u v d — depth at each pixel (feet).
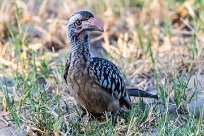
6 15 53.36
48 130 34.40
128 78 43.34
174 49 48.55
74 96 35.70
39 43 50.11
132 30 52.26
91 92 34.91
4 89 38.47
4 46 48.47
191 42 47.83
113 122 35.99
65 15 55.42
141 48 47.32
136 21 54.44
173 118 36.94
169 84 41.70
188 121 35.09
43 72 42.42
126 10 56.39
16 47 46.06
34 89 39.22
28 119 35.42
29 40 50.98
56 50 50.55
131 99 39.99
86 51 34.68
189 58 45.39
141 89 41.91
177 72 42.04
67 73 35.32
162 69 44.39
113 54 46.96
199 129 33.86
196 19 54.65
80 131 34.99
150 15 55.16
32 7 56.65
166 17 54.13
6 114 36.60
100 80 34.71
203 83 41.11
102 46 50.80
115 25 53.88
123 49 47.24
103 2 56.34
